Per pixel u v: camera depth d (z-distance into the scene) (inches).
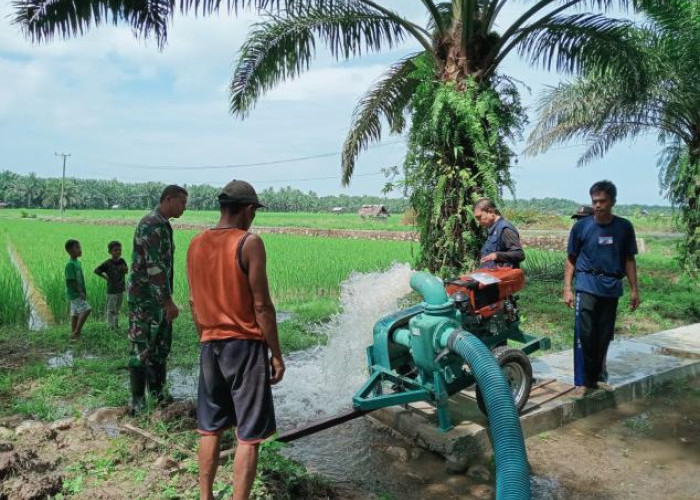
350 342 230.2
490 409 140.1
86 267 589.3
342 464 161.9
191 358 259.8
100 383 220.1
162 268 178.5
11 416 185.3
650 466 161.6
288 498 130.9
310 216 3073.3
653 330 336.2
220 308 118.3
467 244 356.5
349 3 354.0
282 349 280.8
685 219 548.4
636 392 220.1
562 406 191.9
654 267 657.0
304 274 528.4
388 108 461.4
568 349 283.4
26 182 5014.8
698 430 187.9
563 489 147.9
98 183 5708.7
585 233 202.7
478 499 143.3
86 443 157.6
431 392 169.0
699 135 534.9
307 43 367.2
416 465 161.5
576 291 207.6
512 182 363.9
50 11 263.7
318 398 212.7
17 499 121.5
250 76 370.9
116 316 329.7
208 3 280.4
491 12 352.2
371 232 1301.7
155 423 169.0
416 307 190.4
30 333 320.8
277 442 149.8
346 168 466.0
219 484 132.1
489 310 190.9
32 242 1031.6
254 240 116.6
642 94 415.5
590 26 359.9
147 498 125.6
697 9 446.6
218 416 122.3
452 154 357.7
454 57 353.4
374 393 182.4
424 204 373.1
